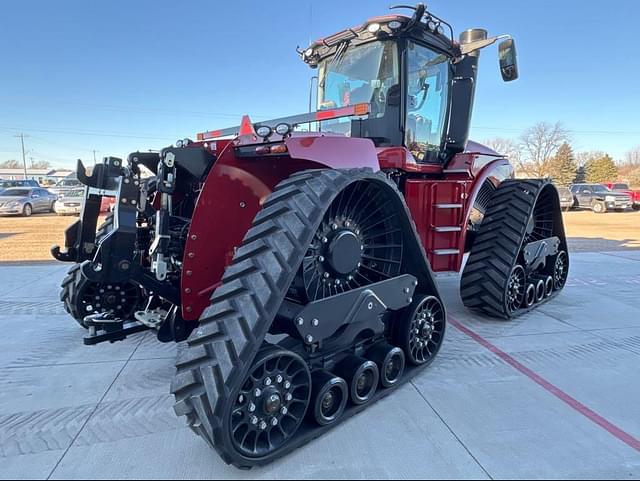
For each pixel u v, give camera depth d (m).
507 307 3.88
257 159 2.50
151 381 2.77
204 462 1.99
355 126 3.62
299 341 2.31
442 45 3.65
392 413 2.40
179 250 2.69
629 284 5.59
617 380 2.81
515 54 3.59
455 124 3.80
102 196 2.71
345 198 2.49
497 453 2.05
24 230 11.97
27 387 2.69
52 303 4.52
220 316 1.95
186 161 2.47
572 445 2.11
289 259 2.00
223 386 1.80
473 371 2.94
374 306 2.49
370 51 3.51
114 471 1.92
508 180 4.41
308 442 2.12
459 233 3.61
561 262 5.01
